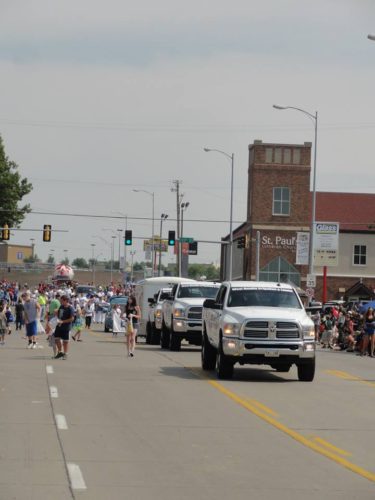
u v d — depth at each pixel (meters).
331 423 20.39
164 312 46.34
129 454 15.85
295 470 14.86
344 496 12.91
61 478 13.60
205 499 12.53
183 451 16.34
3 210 115.50
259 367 35.22
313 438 18.25
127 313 39.41
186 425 19.50
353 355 45.62
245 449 16.77
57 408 21.56
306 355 28.94
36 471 14.08
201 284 45.03
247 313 29.00
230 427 19.42
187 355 40.78
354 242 101.75
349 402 24.41
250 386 27.62
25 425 18.81
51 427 18.62
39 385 26.55
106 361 36.31
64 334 36.88
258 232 91.94
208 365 32.50
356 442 17.94
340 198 106.31
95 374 30.36
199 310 43.12
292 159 100.31
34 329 44.41
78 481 13.41
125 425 19.23
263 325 28.70
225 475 14.27
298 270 100.19
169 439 17.62
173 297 44.91
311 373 29.58
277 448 16.97
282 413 21.81
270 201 100.25
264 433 18.72
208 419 20.47
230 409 22.25
